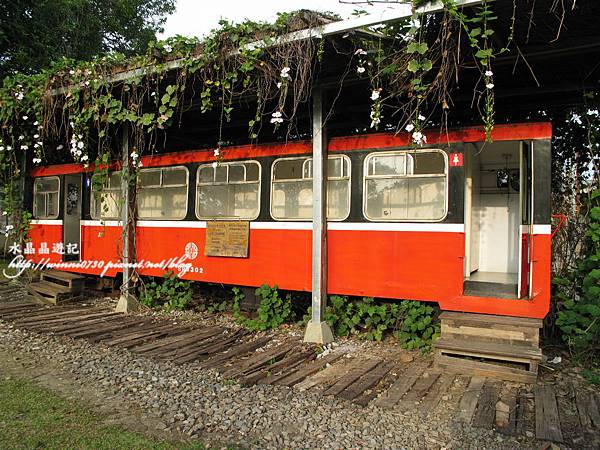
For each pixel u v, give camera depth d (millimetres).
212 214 7984
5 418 3975
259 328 7164
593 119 6656
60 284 9984
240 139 10469
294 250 7113
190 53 6129
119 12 19516
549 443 3621
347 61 5734
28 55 13469
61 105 8211
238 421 3998
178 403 4398
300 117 8250
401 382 4934
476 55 4543
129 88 7078
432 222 6090
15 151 10461
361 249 6547
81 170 9750
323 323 6504
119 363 5617
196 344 6445
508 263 7293
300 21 5188
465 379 5039
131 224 8734
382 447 3562
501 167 7391
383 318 6531
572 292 6152
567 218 6672
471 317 5496
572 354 5695
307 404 4383
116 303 9289
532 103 7168
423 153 6191
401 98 6984
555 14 4188
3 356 5895
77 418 4016
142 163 8867
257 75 6078
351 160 6645
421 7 4492
